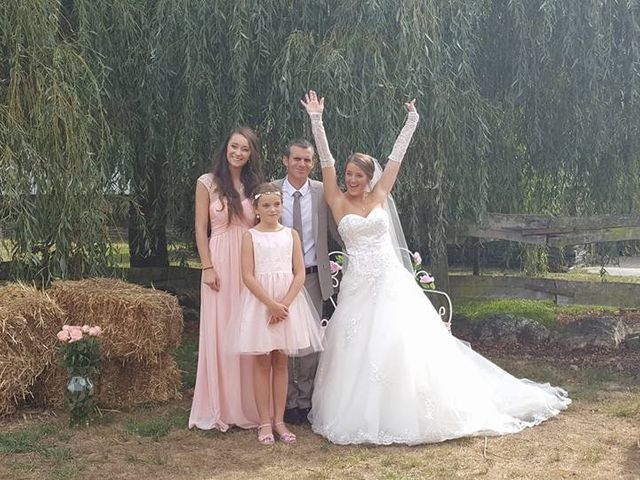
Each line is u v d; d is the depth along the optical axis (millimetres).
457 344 4730
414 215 6363
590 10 6023
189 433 4207
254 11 5781
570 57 6277
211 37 5938
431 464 3652
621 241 7035
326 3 6090
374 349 4082
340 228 4379
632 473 3531
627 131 6551
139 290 4836
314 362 4547
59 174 5328
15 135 5176
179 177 6492
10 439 3979
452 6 5973
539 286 6543
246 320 4008
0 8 5227
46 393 4637
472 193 6387
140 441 4059
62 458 3736
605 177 6809
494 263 9500
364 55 5766
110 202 6090
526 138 6668
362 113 5777
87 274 5574
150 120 6141
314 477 3504
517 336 6512
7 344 4352
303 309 4125
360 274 4301
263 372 4086
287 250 4125
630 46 6207
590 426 4301
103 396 4699
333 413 4125
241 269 4066
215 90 6047
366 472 3562
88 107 5688
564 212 7062
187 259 7746
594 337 6258
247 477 3516
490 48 6543
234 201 4273
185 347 6586
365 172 4355
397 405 3998
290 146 4426
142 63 6098
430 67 5887
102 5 5832
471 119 6238
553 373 5582
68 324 4645
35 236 5332
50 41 5391
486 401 4305
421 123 6047
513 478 3471
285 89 5668
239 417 4258
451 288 6762
